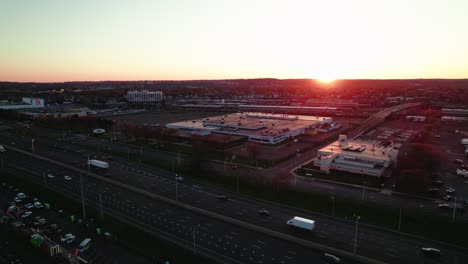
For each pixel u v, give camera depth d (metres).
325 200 101.31
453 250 74.06
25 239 78.88
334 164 132.25
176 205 99.06
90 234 81.62
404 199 103.19
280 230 83.19
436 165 133.25
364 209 94.88
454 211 89.06
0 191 110.69
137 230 82.12
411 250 73.88
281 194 106.94
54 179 122.12
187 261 69.38
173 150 170.62
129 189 112.44
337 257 70.69
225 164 143.12
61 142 191.62
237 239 78.75
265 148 175.00
